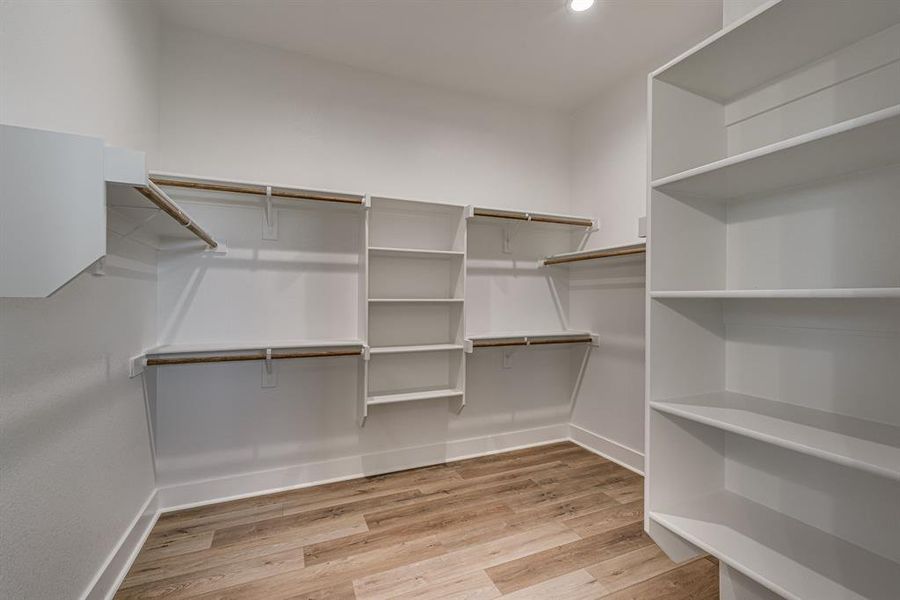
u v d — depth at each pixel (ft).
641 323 8.59
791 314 4.01
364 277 7.65
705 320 4.49
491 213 8.39
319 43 7.63
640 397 8.61
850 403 3.59
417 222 8.88
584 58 8.14
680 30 7.29
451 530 6.40
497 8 6.72
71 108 4.18
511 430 9.95
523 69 8.52
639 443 8.61
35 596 3.54
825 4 3.03
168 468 6.98
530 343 9.00
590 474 8.48
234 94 7.44
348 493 7.63
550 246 10.30
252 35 7.38
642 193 8.55
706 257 4.45
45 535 3.70
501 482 8.12
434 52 7.92
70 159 2.75
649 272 4.15
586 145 10.04
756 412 3.78
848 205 3.58
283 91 7.79
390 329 8.65
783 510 4.05
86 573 4.43
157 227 5.67
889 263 3.33
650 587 5.21
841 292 2.76
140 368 5.93
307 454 7.97
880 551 3.38
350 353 7.39
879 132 2.69
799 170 3.55
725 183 3.96
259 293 7.57
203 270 7.21
